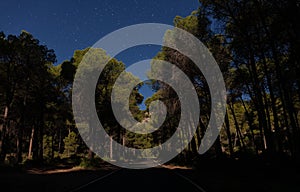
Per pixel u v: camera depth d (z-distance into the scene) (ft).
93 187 38.93
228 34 64.44
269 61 67.92
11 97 97.96
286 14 46.62
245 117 163.43
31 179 52.75
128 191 34.35
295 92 67.67
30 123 136.87
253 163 55.62
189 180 49.37
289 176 40.55
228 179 49.32
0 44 87.35
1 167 71.72
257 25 60.08
